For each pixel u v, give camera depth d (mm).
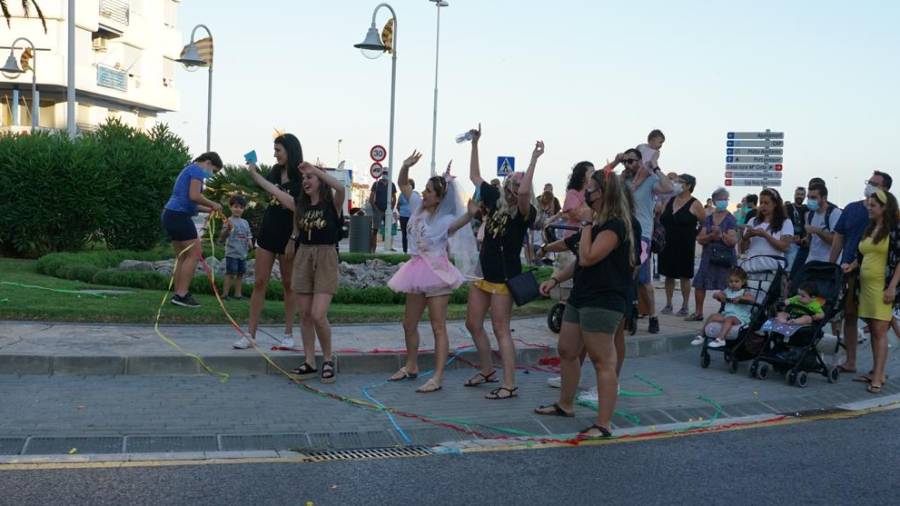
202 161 10891
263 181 8500
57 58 41406
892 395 8914
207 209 11133
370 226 22531
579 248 6906
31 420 6680
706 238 12180
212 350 8750
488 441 6801
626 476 6027
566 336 7156
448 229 8188
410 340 8562
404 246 23281
